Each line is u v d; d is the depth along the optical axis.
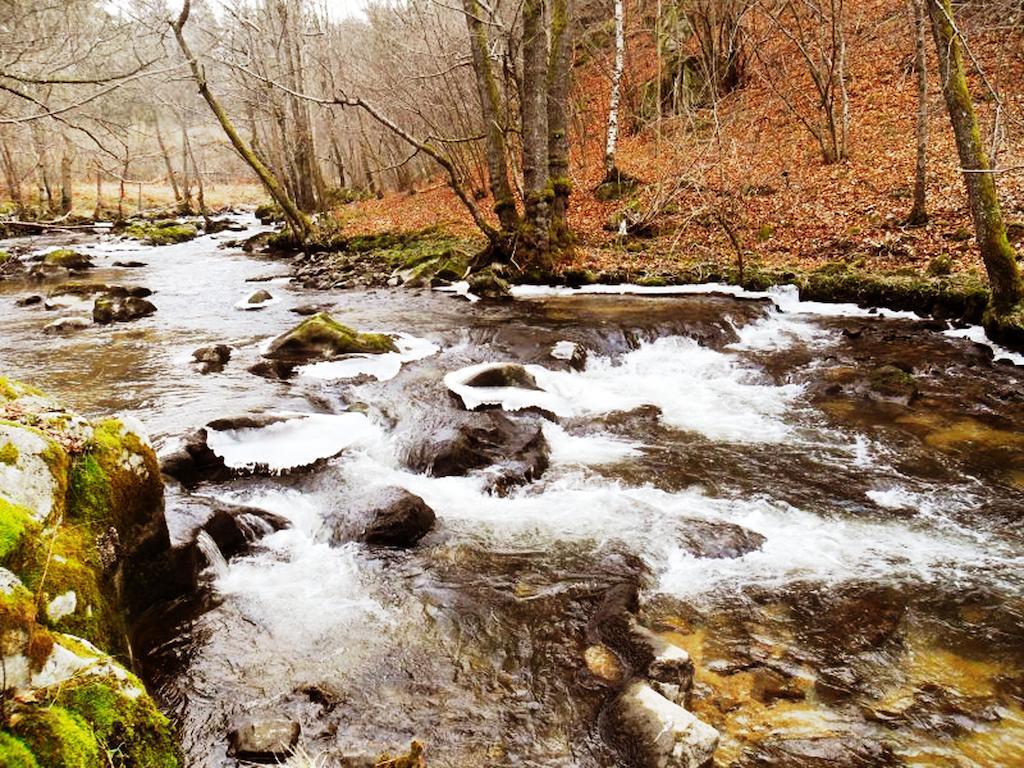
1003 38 18.31
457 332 11.57
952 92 9.51
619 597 4.80
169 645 4.33
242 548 5.52
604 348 10.91
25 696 2.41
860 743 3.63
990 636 4.51
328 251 22.41
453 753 3.52
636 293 14.24
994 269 10.05
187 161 42.69
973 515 6.12
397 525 5.64
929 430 7.84
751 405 8.91
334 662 4.23
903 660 4.29
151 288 16.92
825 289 12.85
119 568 3.85
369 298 14.95
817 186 17.44
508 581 5.12
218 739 3.58
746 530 5.79
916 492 6.54
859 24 22.64
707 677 4.13
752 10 22.42
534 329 11.46
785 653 4.35
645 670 4.02
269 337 11.64
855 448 7.54
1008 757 3.55
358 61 30.84
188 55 16.16
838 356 10.28
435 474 6.86
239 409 7.97
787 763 3.49
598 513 6.19
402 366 9.85
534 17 14.55
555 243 15.70
